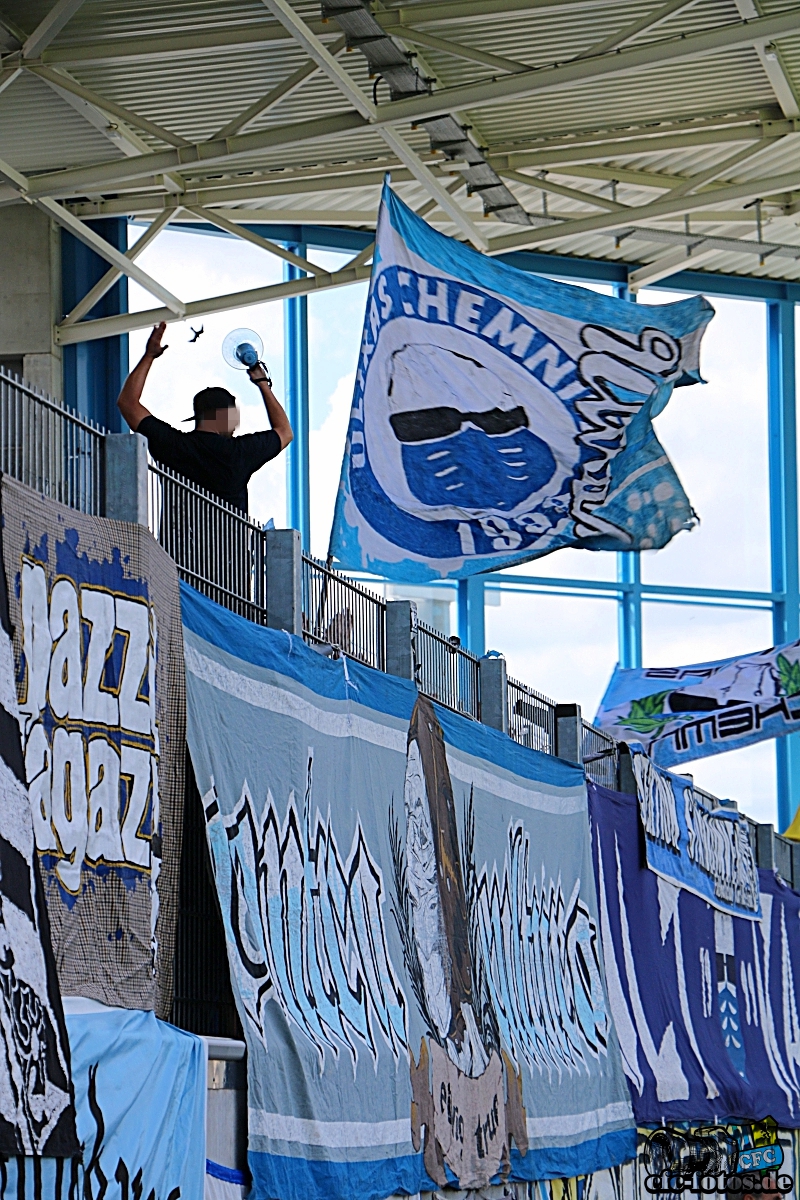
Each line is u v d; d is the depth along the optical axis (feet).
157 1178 60.39
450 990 98.02
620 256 242.58
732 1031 163.32
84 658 61.62
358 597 97.71
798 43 165.78
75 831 59.88
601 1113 122.52
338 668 88.63
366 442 99.35
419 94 144.87
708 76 172.24
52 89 154.61
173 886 67.67
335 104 167.32
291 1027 74.84
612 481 105.19
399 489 100.22
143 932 64.08
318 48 135.13
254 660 78.13
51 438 63.62
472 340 103.96
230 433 84.28
